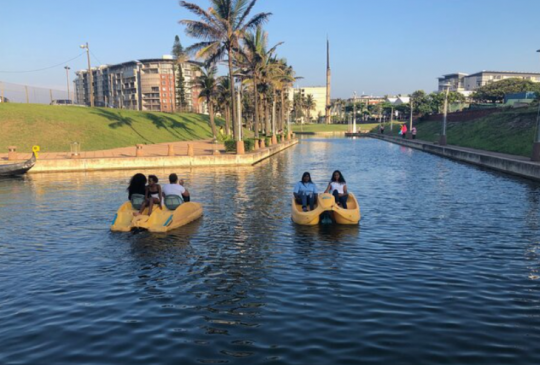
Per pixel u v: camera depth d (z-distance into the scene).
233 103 35.75
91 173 27.55
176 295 6.59
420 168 27.84
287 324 5.50
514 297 6.38
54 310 6.08
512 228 10.99
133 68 170.12
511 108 48.16
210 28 33.75
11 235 10.68
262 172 25.97
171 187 12.14
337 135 113.44
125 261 8.41
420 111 127.25
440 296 6.43
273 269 7.80
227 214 13.03
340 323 5.51
